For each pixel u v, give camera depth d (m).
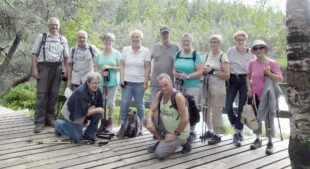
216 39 4.56
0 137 4.83
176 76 4.55
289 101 2.68
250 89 4.45
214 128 4.79
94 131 4.75
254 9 5.60
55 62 5.14
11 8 10.39
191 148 4.51
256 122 4.44
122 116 5.09
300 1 2.58
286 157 4.29
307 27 2.57
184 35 4.55
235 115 4.79
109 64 5.10
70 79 5.18
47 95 5.28
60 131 4.81
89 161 3.96
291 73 2.64
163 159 4.10
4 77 12.89
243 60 4.62
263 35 6.07
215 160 4.14
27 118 6.14
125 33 12.15
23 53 12.58
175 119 4.11
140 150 4.45
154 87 4.78
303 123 2.60
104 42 5.14
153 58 4.80
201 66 4.52
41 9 10.91
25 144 4.53
